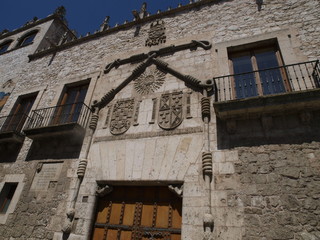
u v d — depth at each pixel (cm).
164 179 498
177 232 457
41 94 898
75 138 682
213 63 635
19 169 713
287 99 444
